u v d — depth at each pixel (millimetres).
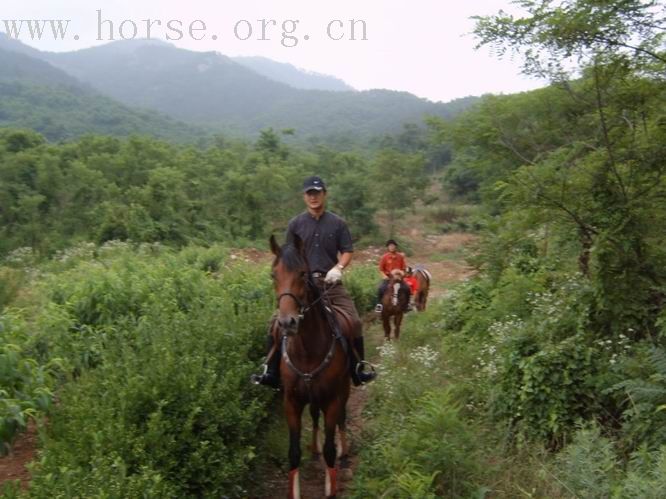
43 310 7926
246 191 33281
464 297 11258
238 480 5324
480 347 8688
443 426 5598
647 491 4227
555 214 6879
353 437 7070
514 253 10438
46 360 7094
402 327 13266
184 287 9719
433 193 53562
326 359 5539
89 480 4031
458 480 5090
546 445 5902
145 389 5059
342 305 6383
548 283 9094
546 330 6781
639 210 6266
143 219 26047
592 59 6477
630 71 6523
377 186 39594
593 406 5934
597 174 6566
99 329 8008
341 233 6297
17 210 25016
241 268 12320
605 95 6879
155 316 7465
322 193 6215
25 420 6008
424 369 8227
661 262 6430
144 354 5809
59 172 26969
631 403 5652
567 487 4793
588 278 7512
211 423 5145
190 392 5148
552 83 7160
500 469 5320
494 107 8953
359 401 8469
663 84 6547
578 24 6070
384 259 13273
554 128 8758
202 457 4871
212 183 33719
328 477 5629
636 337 6484
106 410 4805
